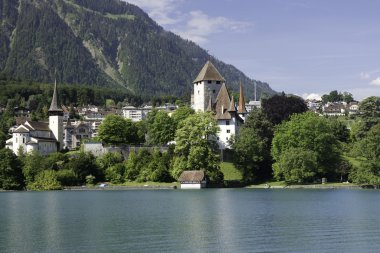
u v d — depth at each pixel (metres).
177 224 79.38
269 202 112.75
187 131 167.88
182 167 165.75
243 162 167.62
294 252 59.38
